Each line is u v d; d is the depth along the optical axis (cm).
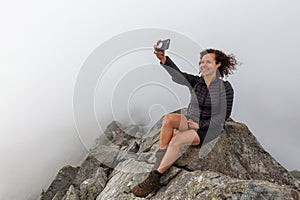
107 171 371
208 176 220
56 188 429
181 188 224
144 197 241
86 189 326
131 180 277
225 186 202
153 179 234
